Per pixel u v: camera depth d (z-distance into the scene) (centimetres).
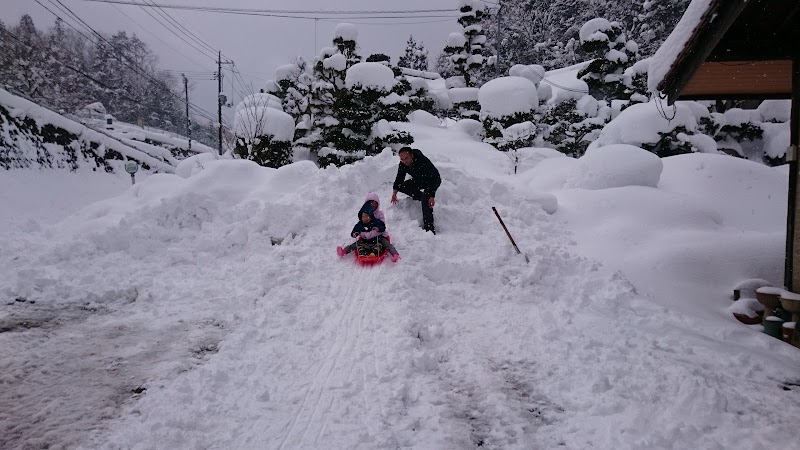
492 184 878
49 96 4644
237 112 1652
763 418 336
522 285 590
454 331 484
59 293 587
